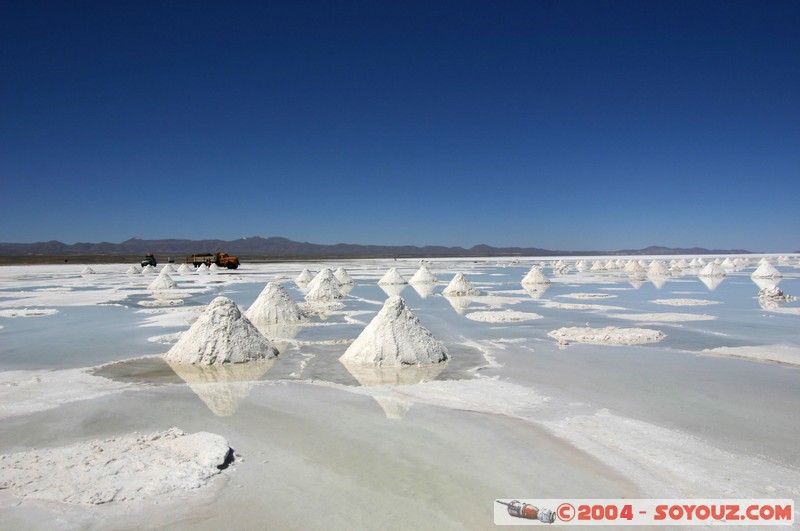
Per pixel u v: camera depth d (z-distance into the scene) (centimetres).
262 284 2758
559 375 811
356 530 364
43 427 576
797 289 2472
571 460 487
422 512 390
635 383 764
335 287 2020
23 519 371
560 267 4547
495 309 1673
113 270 4466
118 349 1016
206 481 436
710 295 2150
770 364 889
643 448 517
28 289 2466
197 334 923
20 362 905
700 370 845
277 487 428
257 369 855
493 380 780
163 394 706
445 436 546
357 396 695
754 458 495
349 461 481
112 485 422
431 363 893
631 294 2209
